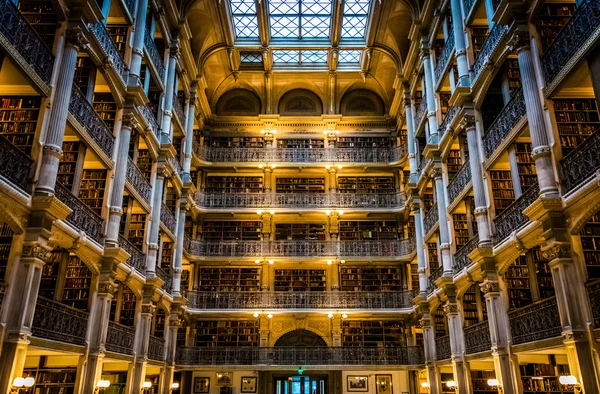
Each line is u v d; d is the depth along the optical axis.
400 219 23.33
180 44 18.92
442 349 16.88
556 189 9.20
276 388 21.23
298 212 23.00
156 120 16.89
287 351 19.80
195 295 21.28
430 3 17.22
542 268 11.36
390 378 20.92
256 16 20.86
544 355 12.01
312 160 23.77
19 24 8.59
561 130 9.67
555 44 9.41
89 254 11.29
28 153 9.27
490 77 12.41
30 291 8.52
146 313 14.82
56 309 9.85
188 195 20.48
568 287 8.68
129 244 13.88
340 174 24.42
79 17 10.41
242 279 22.44
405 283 22.17
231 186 24.17
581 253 8.88
